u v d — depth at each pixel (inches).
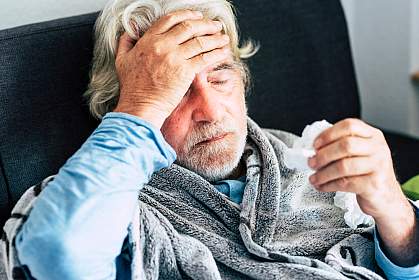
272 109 61.5
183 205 45.7
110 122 38.9
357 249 45.2
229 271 44.1
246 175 47.6
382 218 40.9
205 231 44.2
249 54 57.4
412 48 74.4
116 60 44.6
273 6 61.2
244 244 43.8
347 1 77.5
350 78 68.2
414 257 43.0
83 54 49.4
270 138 51.3
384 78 78.0
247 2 59.3
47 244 34.7
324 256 45.4
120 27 46.4
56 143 47.8
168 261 41.7
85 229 35.2
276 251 43.5
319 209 47.4
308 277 42.1
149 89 40.4
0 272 41.9
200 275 41.5
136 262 38.4
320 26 64.9
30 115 46.9
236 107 45.8
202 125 44.6
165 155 39.5
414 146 68.9
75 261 34.9
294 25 62.8
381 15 75.8
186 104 44.6
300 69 63.4
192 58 41.1
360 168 36.1
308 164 37.0
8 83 46.2
